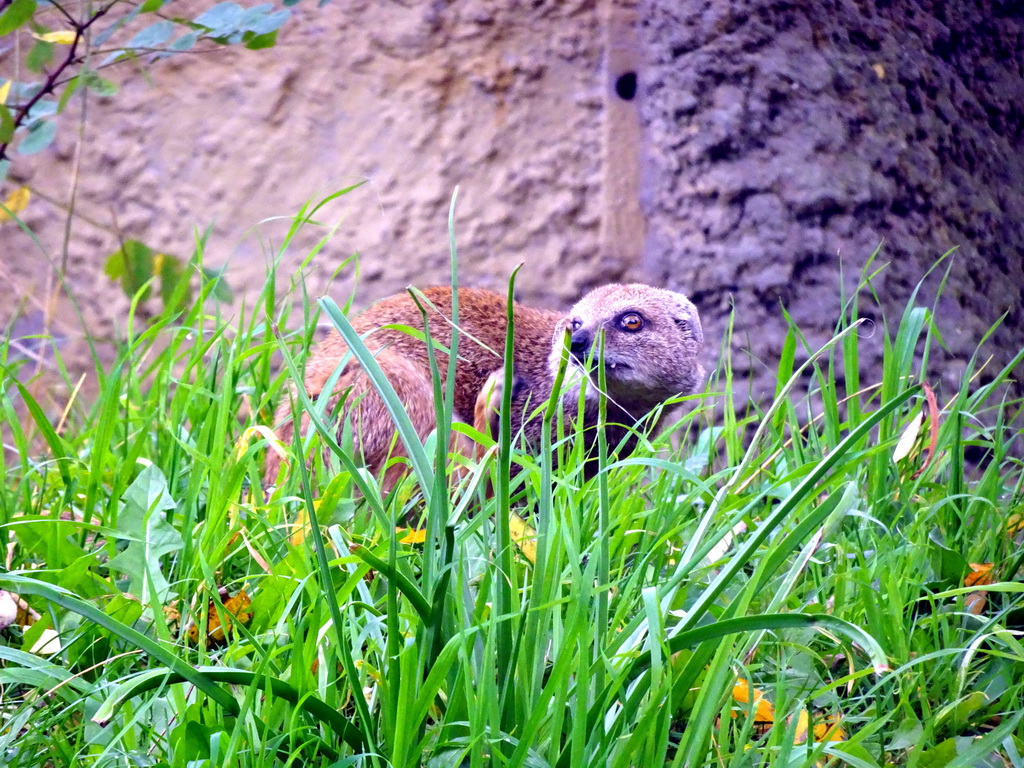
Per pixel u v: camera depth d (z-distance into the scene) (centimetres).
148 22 532
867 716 208
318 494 255
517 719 173
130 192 550
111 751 176
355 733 172
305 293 301
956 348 527
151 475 243
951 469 288
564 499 234
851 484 187
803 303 548
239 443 247
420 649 174
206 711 180
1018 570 263
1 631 227
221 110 558
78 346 529
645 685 168
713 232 557
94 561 234
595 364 435
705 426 457
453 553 179
